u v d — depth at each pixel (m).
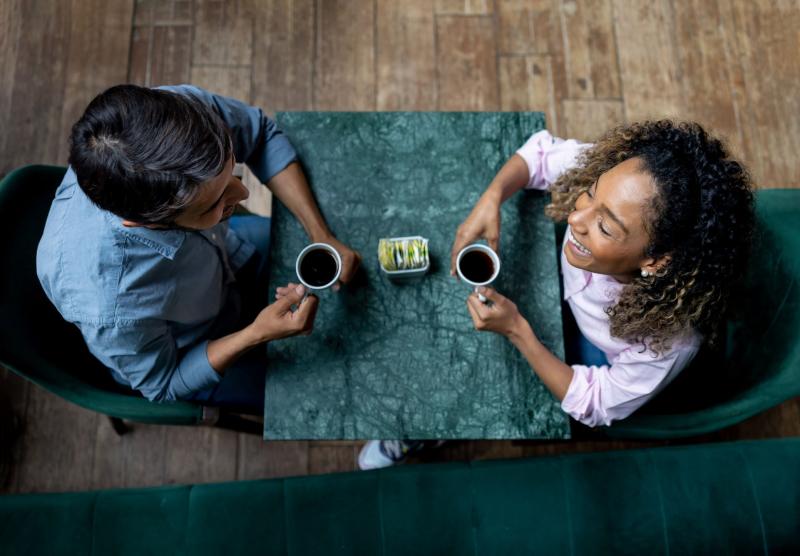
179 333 1.24
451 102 2.16
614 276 1.13
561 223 1.48
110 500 1.31
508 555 1.31
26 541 1.26
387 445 1.74
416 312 1.19
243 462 1.86
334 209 1.25
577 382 1.14
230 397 1.37
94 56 2.14
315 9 2.21
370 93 2.15
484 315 1.10
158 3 2.19
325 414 1.14
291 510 1.33
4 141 2.06
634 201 0.96
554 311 1.21
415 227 1.25
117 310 1.00
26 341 1.08
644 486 1.34
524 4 2.24
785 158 2.15
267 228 1.52
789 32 2.25
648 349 1.11
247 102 2.13
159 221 0.89
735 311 1.28
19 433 1.83
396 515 1.33
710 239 0.97
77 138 0.83
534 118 1.32
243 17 2.19
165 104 0.83
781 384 1.12
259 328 1.11
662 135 1.02
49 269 1.00
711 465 1.35
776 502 1.33
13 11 2.16
